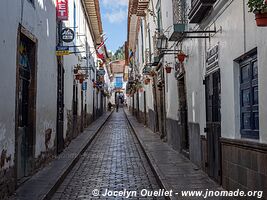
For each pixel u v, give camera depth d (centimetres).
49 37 1129
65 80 1490
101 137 2127
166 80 1630
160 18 1722
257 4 475
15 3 775
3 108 702
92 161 1284
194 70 1049
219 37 792
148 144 1633
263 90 559
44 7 1055
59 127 1323
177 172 984
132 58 3888
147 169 1134
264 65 552
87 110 2603
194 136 1079
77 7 1980
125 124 3219
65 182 952
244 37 636
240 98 697
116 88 7456
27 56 941
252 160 602
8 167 733
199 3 808
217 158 830
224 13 750
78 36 1972
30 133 946
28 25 880
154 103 2117
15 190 782
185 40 1166
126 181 966
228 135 741
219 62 797
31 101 948
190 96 1114
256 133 615
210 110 890
